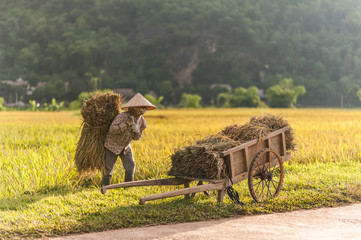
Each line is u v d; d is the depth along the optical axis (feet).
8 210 24.50
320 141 57.11
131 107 28.25
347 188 29.91
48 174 33.04
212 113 240.32
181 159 26.71
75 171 33.91
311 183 32.30
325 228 20.89
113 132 27.73
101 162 28.84
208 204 25.72
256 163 27.32
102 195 28.45
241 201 26.35
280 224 21.66
